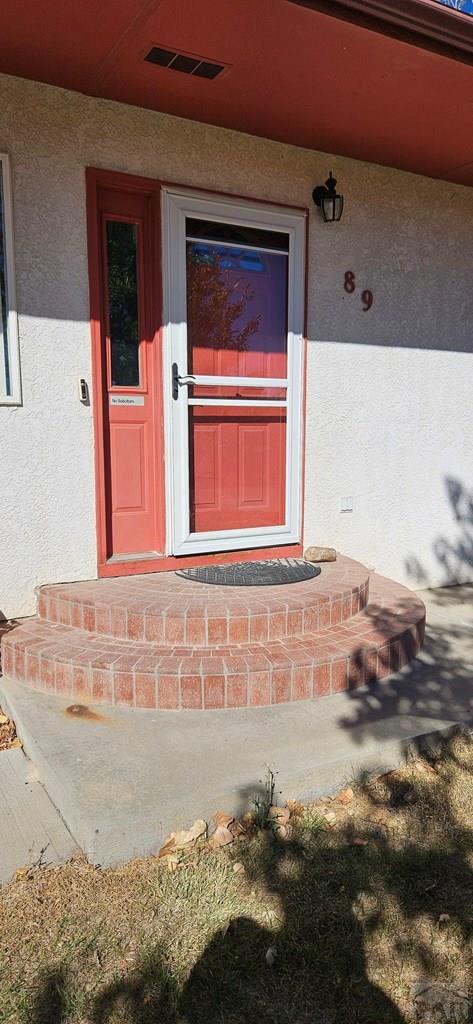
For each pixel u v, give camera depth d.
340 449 4.98
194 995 1.75
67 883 2.12
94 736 2.80
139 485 4.23
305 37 3.05
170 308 4.05
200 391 4.30
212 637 3.37
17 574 3.79
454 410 5.57
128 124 3.80
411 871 2.25
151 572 4.18
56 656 3.17
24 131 3.54
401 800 2.64
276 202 4.39
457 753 2.97
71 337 3.80
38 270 3.66
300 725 2.96
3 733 3.06
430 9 2.98
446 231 5.26
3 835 2.34
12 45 3.13
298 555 4.84
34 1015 1.69
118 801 2.32
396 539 5.41
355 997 1.77
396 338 5.13
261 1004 1.73
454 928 2.00
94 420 3.91
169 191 3.96
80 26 2.96
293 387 4.65
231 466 4.52
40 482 3.80
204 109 3.85
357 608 3.93
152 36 3.04
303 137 4.27
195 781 2.46
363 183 4.77
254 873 2.20
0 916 1.99
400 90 3.58
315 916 2.03
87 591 3.74
